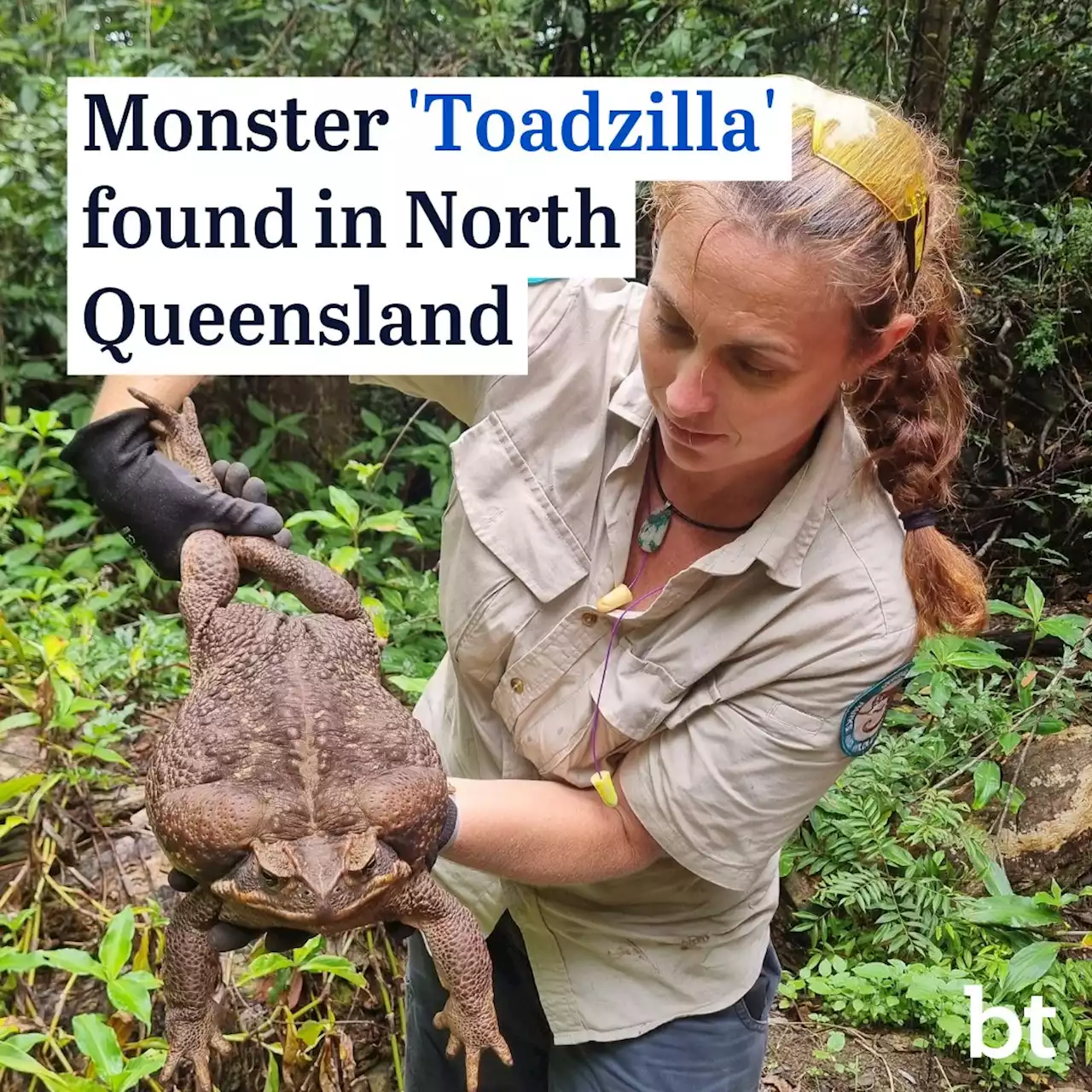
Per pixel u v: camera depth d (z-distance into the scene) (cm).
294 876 108
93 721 252
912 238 121
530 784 151
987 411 496
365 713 127
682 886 160
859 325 118
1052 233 464
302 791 115
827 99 120
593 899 162
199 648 136
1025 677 336
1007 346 499
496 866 139
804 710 141
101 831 245
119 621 365
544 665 148
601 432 149
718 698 142
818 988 274
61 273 396
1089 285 468
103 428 145
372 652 143
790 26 451
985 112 523
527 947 168
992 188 526
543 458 151
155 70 359
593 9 490
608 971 163
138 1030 211
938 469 145
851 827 298
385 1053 232
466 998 132
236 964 225
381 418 474
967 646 349
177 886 123
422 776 121
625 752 152
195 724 122
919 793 317
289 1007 215
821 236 109
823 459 137
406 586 343
